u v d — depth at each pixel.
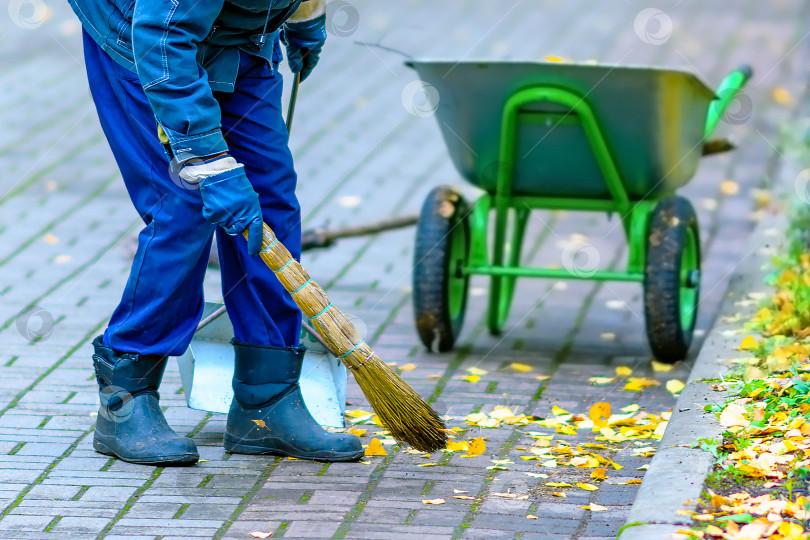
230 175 6.18
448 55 19.48
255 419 6.96
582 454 6.89
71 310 10.05
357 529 5.85
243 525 5.90
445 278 8.96
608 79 8.22
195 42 6.16
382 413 6.55
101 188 13.83
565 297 10.83
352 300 10.52
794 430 6.48
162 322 6.73
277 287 6.87
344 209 13.23
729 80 9.92
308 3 7.03
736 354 8.20
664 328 8.65
